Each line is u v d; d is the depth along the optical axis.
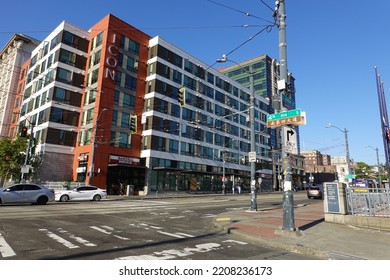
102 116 38.84
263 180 68.38
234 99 62.44
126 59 43.31
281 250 8.04
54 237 8.67
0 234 8.81
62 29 41.75
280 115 10.61
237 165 60.16
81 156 38.66
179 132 47.12
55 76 40.06
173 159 45.41
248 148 64.88
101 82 39.53
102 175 37.31
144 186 41.28
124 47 43.31
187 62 50.94
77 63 42.50
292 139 10.51
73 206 19.92
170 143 45.28
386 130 20.81
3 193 19.23
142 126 43.69
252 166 18.33
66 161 39.56
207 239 9.26
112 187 38.12
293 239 8.96
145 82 45.53
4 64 62.91
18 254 6.59
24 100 49.47
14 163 35.38
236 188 58.66
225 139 57.88
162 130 44.22
